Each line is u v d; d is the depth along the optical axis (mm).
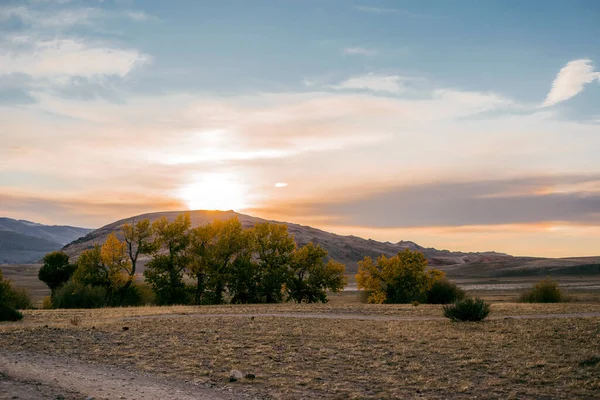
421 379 13523
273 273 55438
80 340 19328
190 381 13273
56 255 72500
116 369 14562
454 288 59312
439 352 17000
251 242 56812
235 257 57812
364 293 63125
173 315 30109
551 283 48750
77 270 54188
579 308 31422
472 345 18062
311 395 12086
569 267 187625
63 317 30391
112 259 54125
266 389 12594
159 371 14359
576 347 17344
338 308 34688
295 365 15242
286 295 60344
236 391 12367
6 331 21266
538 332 20203
